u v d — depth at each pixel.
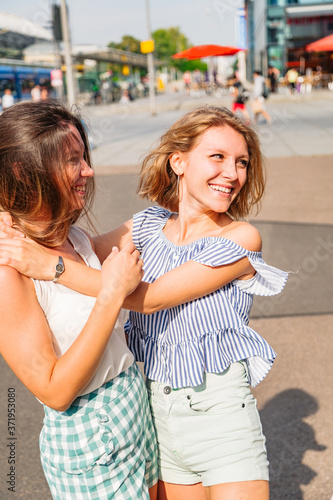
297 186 7.83
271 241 5.52
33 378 1.27
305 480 2.39
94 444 1.37
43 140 1.31
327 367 3.27
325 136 12.53
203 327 1.57
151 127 17.09
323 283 4.50
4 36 27.62
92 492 1.38
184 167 1.66
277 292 1.60
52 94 28.62
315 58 30.41
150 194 1.84
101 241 1.84
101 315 1.28
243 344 1.58
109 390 1.42
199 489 1.66
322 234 5.67
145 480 1.50
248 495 1.46
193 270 1.52
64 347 1.38
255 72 15.79
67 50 13.05
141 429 1.47
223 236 1.62
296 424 2.77
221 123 1.58
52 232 1.38
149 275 1.71
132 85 44.38
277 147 11.33
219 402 1.55
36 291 1.32
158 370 1.62
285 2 28.78
